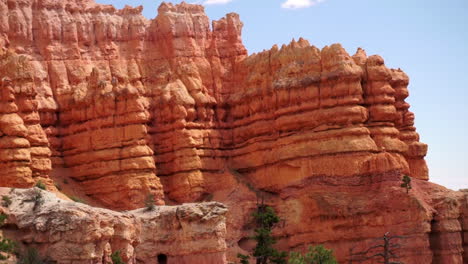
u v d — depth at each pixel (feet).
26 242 201.67
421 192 266.77
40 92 274.57
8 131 247.29
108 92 272.31
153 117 282.56
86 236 196.95
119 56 290.35
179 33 294.87
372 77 273.95
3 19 275.18
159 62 294.66
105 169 267.18
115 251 206.08
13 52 263.29
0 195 208.23
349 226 257.14
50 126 274.16
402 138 285.43
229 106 290.97
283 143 273.33
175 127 277.64
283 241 263.08
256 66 287.28
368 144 263.90
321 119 269.23
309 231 261.03
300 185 266.77
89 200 267.39
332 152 264.31
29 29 279.90
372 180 260.42
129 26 295.28
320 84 272.31
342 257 256.11
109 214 206.08
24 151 247.29
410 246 254.06
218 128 287.69
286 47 282.56
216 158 282.15
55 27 283.38
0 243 195.31
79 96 274.57
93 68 277.44
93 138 270.87
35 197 208.74
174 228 226.17
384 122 272.51
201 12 302.66
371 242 255.09
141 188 263.90
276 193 273.13
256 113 282.56
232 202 268.82
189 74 288.71
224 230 227.81
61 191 264.93
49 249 199.41
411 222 255.50
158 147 279.90
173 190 274.16
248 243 263.90
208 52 297.33
